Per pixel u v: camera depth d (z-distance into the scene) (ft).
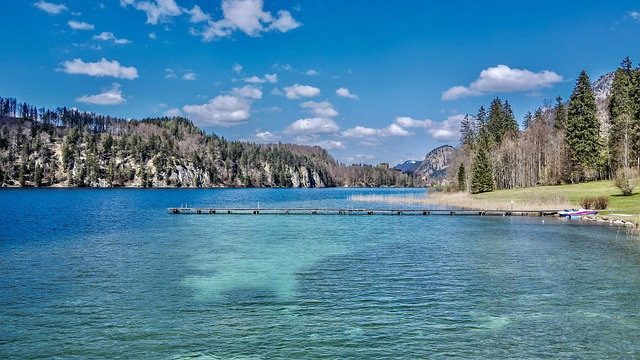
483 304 68.18
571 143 302.86
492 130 428.56
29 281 83.35
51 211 261.24
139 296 73.26
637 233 141.38
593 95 301.43
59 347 53.06
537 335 55.83
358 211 232.73
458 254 108.88
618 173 226.58
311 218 206.49
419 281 82.23
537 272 88.48
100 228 169.68
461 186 371.35
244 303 69.31
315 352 51.37
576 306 66.90
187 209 245.45
